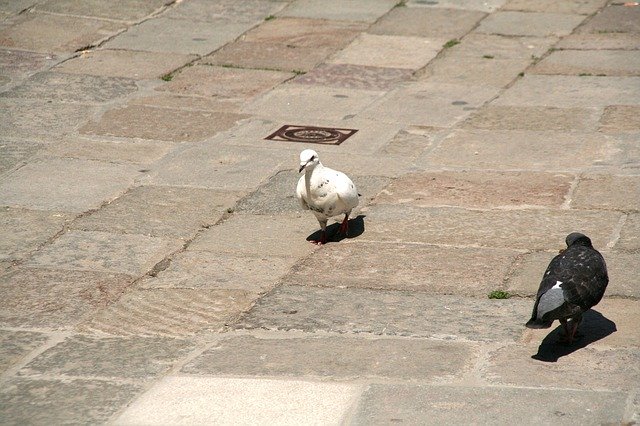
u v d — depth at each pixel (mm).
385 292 11508
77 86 19203
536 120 17188
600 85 18797
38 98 18578
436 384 9469
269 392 9445
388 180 14945
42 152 16219
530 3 24297
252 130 17094
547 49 21062
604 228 12922
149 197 14523
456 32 22250
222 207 14203
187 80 19578
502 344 10211
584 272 9602
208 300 11484
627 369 9602
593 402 9023
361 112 17828
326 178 12453
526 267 11914
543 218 13336
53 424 9023
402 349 10188
